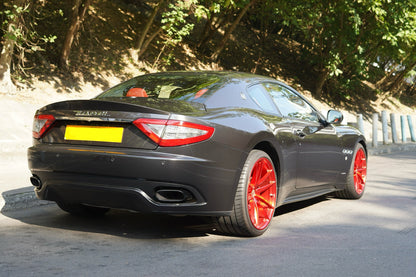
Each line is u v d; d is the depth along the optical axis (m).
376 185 6.43
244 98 3.64
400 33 16.78
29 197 4.30
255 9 18.41
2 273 2.44
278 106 4.05
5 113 8.82
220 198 3.10
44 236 3.26
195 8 12.20
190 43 17.66
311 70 22.25
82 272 2.50
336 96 21.80
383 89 26.00
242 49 20.56
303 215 4.36
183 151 2.91
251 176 3.40
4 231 3.37
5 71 9.87
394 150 12.88
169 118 2.93
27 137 8.18
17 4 9.89
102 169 2.97
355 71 20.33
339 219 4.22
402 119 15.16
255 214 3.44
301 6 15.81
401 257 3.01
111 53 13.78
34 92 10.39
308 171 4.21
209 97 3.38
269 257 2.91
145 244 3.14
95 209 3.96
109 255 2.84
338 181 4.90
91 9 14.88
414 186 6.43
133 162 2.89
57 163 3.12
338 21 18.16
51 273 2.47
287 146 3.79
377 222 4.12
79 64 12.42
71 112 3.16
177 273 2.54
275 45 22.75
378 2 15.40
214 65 17.36
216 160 3.03
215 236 3.42
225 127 3.12
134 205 2.98
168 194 3.02
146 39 15.30
